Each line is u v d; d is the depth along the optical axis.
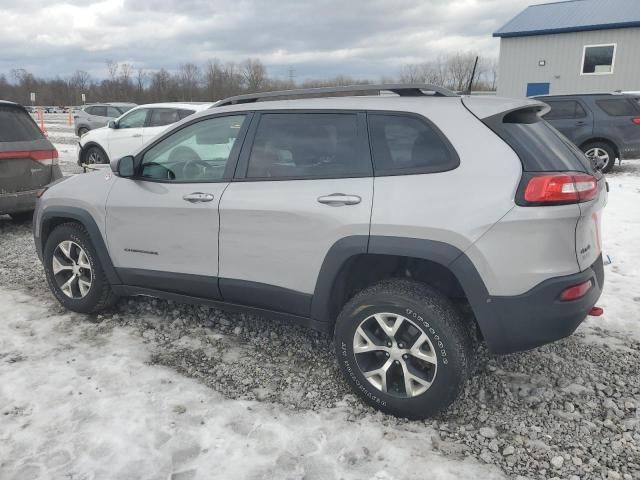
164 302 4.55
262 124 3.42
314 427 2.90
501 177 2.65
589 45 23.67
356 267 3.18
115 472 2.56
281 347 3.82
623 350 3.73
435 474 2.54
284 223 3.16
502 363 3.54
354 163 3.04
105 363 3.56
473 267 2.67
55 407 3.06
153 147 3.86
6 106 6.58
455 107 2.89
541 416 3.01
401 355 2.91
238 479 2.51
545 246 2.60
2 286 5.01
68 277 4.35
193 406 3.09
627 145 11.24
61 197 4.18
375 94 3.35
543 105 3.07
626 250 5.89
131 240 3.86
